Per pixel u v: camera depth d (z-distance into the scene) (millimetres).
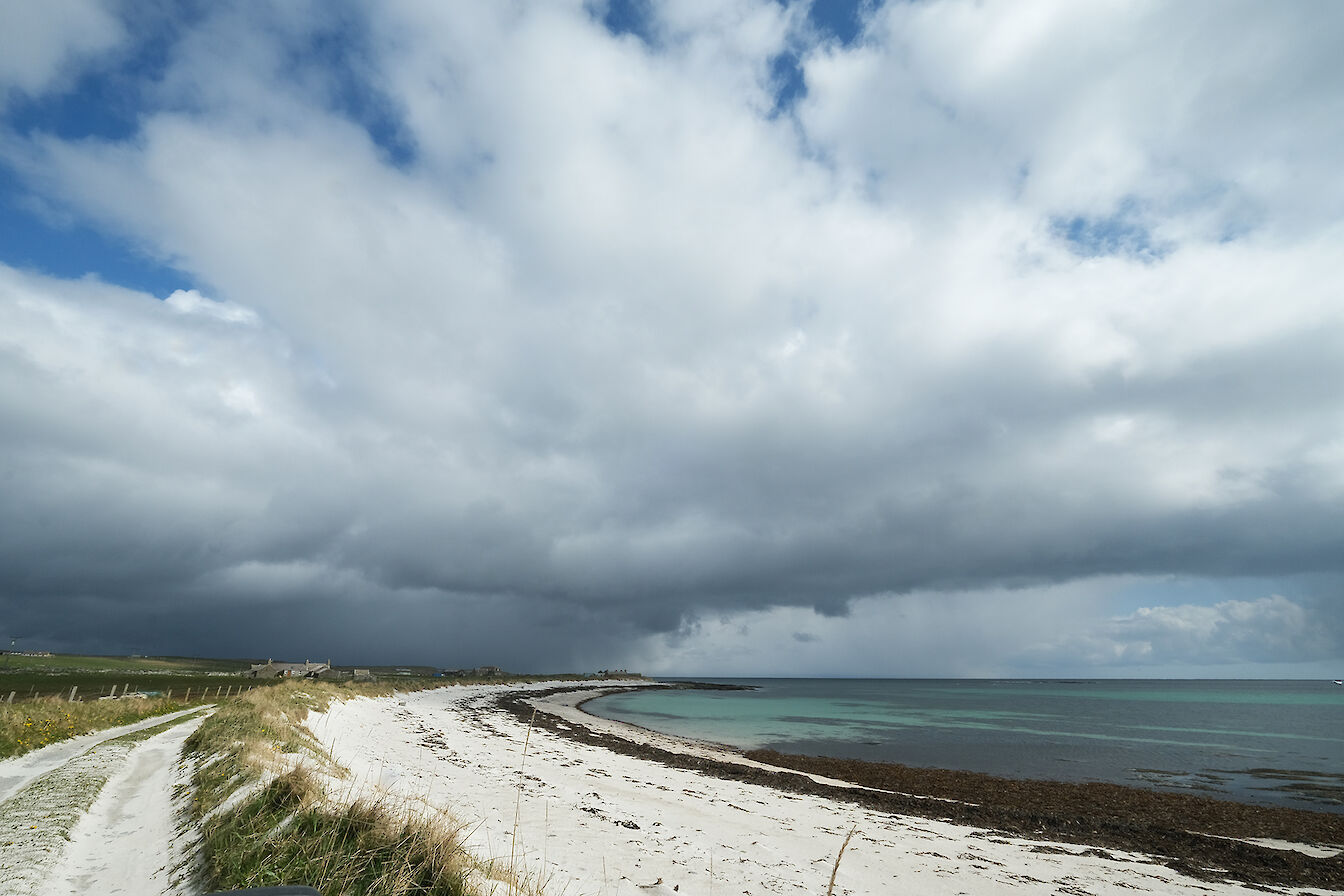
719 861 14086
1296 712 86125
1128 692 174875
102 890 9109
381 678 120625
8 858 9758
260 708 26250
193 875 8875
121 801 14383
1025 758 41062
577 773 25531
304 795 10156
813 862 15086
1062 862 17656
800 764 36750
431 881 7711
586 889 10531
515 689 133250
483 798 17594
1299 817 24750
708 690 182875
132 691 60594
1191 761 39969
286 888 4047
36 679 72500
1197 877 17078
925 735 54688
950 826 21656
